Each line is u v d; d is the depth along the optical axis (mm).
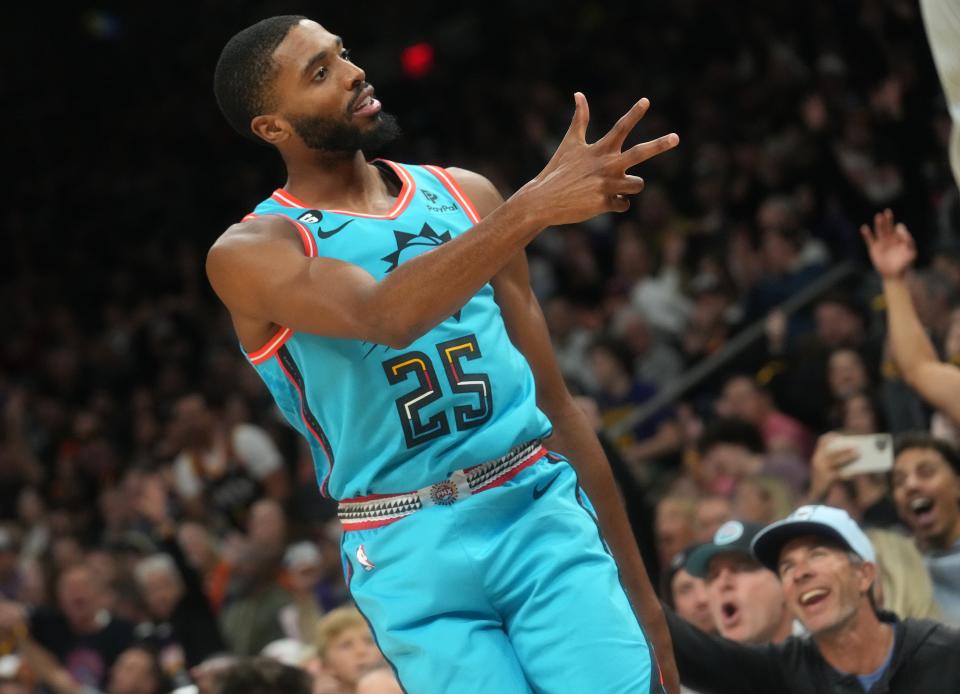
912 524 7266
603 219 18656
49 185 28531
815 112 16594
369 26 28297
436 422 4301
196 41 29203
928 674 5684
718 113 18547
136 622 12234
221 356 19766
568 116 21281
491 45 25688
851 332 12195
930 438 7305
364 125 4480
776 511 8734
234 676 6969
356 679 7684
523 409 4414
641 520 7527
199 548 13102
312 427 4496
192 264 25047
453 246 3975
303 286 4152
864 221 14648
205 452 15914
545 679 4266
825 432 11844
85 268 26641
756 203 16094
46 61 30141
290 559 11547
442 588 4297
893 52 16578
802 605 5848
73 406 22516
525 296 4719
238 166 26969
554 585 4293
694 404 14406
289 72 4453
